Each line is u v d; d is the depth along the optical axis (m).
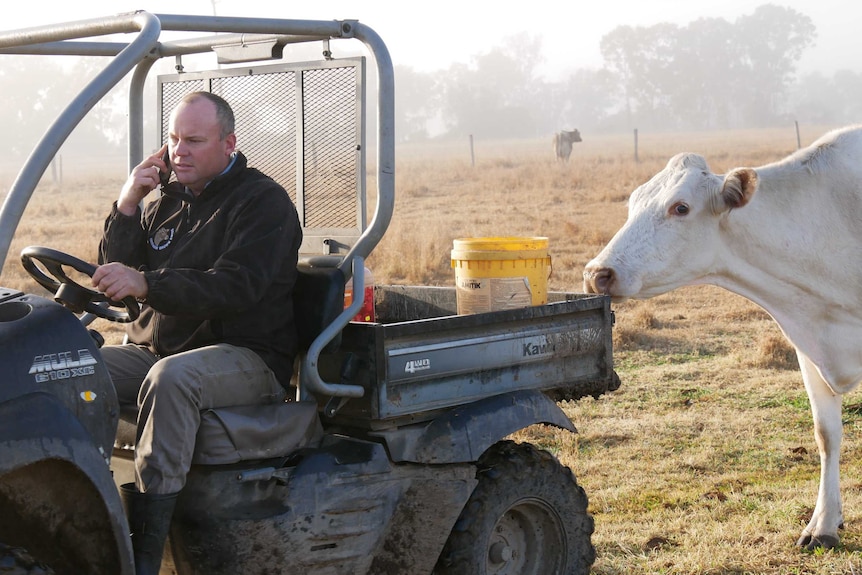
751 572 4.54
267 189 3.60
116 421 3.04
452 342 3.76
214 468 3.36
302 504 3.40
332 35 3.67
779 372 8.30
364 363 3.59
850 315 5.25
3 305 2.96
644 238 5.19
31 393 2.81
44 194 30.28
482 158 48.31
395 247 14.45
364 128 3.81
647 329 9.96
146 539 3.15
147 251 3.85
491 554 4.00
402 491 3.66
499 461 3.99
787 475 5.87
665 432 6.73
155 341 3.68
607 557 4.70
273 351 3.61
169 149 3.76
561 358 4.17
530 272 4.30
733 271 5.32
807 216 5.22
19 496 2.80
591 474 5.94
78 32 3.44
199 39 4.23
